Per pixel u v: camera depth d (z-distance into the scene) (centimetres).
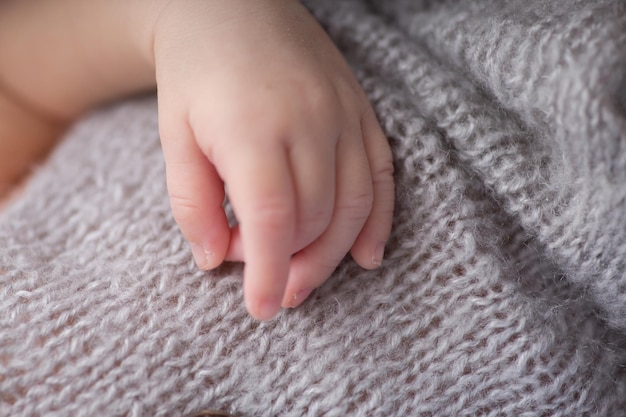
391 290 21
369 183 21
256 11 22
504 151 21
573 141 20
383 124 22
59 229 23
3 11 26
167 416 21
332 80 21
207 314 21
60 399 20
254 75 20
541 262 22
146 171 23
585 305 22
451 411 21
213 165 21
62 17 25
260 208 19
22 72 26
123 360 21
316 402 21
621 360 22
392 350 21
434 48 24
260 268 19
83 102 26
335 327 21
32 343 21
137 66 24
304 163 20
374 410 21
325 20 24
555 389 21
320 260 21
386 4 25
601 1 20
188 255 22
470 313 21
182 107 21
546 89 20
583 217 21
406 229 21
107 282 21
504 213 22
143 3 23
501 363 21
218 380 21
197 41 21
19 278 21
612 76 20
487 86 22
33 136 26
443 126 22
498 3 22
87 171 24
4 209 24
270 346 21
